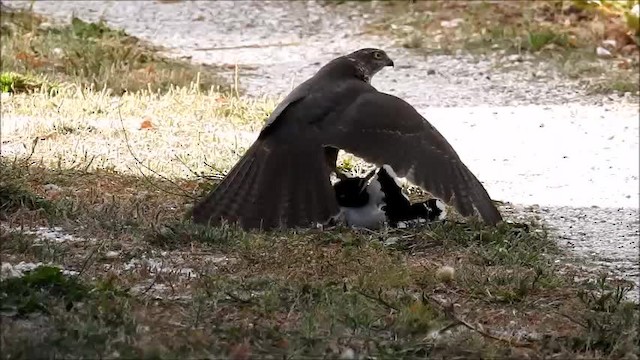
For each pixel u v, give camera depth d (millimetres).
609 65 23484
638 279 12125
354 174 14414
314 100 10312
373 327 9359
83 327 8602
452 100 21188
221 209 9891
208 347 8578
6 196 12172
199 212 9914
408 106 10250
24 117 17188
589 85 22156
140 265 10703
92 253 10602
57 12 26109
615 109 20844
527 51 24031
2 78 18906
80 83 19672
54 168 14039
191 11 26812
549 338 9562
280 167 10016
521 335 9742
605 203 15406
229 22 26109
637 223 14422
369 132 10070
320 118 10211
